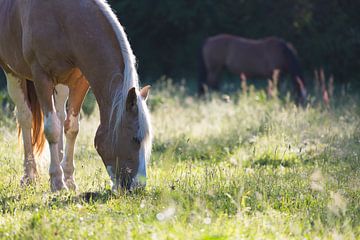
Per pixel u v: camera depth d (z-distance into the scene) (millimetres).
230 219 8469
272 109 20594
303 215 8969
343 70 40125
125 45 10555
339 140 15055
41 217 8656
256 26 42781
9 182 11586
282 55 35000
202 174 12086
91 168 12664
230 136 17016
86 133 16672
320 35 40469
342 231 8195
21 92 12328
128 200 9531
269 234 7852
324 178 10898
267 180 11102
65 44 10820
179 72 42719
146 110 10086
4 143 14648
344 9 41062
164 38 43344
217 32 43594
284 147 14664
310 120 17719
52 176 11273
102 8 10742
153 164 13727
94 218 8578
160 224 7980
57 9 10805
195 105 24828
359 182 10633
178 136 17359
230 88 37188
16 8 11469
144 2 41719
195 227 7871
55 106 12125
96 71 10516
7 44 11812
